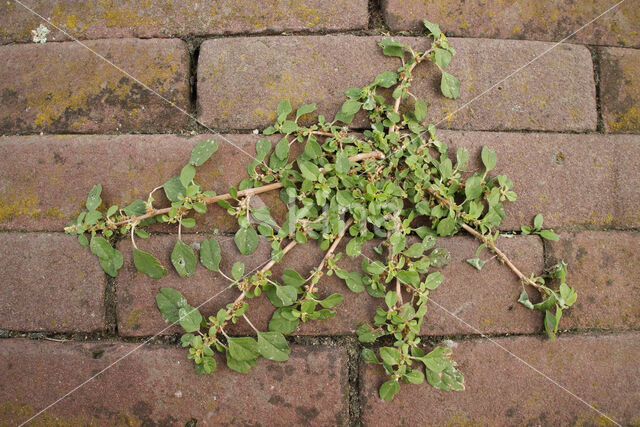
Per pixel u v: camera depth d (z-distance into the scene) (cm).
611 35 50
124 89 49
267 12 49
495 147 49
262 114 49
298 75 49
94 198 47
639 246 49
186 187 47
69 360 47
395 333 47
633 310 48
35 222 48
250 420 47
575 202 49
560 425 48
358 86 49
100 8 49
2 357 47
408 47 48
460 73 49
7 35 49
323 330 48
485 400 48
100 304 48
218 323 46
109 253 47
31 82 49
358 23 49
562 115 49
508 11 50
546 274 48
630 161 49
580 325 48
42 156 48
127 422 47
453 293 48
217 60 49
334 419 47
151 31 49
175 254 47
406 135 48
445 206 48
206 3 49
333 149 47
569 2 50
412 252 47
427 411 47
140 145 48
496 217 48
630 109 50
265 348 47
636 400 48
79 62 49
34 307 48
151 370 47
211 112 49
